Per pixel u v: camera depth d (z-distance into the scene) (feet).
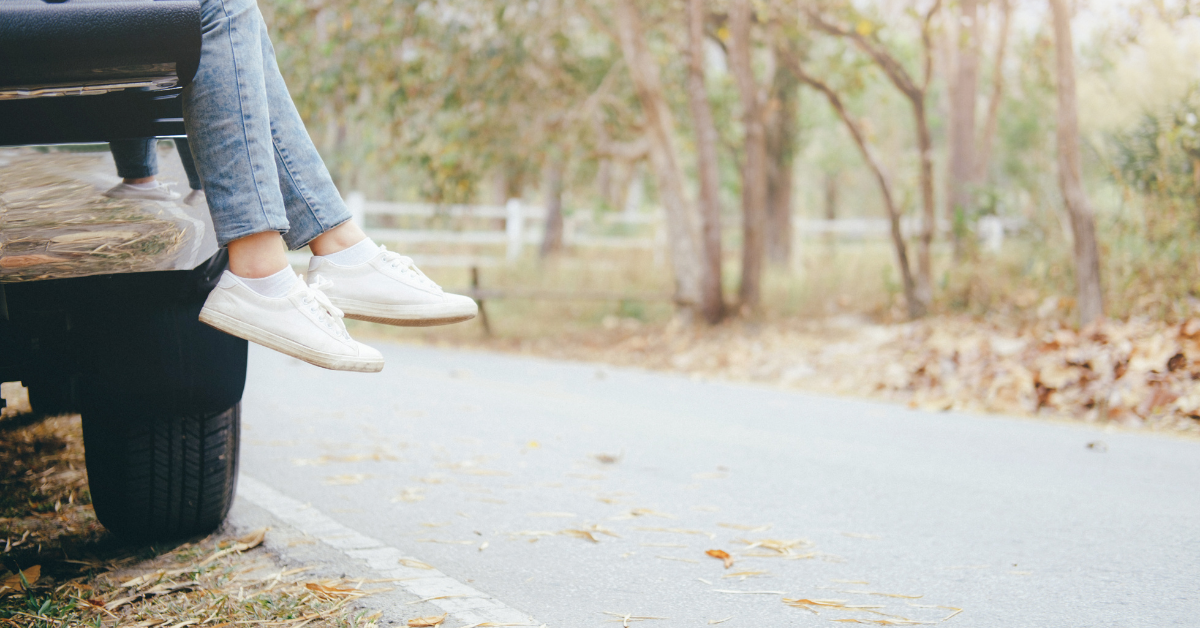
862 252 46.98
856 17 35.68
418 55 36.58
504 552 9.80
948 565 9.55
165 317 8.77
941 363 23.72
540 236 61.26
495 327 40.19
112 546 9.73
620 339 35.60
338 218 7.72
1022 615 8.09
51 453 13.35
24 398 16.39
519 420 18.43
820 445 16.37
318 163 7.70
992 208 38.63
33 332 8.33
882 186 36.24
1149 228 26.68
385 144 38.11
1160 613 8.16
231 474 9.96
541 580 8.90
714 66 50.70
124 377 8.78
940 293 36.63
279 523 10.70
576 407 20.45
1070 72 25.07
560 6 38.37
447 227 54.75
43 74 6.40
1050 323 27.81
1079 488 13.16
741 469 14.28
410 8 35.19
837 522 11.25
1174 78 27.58
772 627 7.77
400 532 10.45
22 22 6.24
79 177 7.34
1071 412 19.83
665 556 9.76
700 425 18.34
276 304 7.33
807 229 58.85
